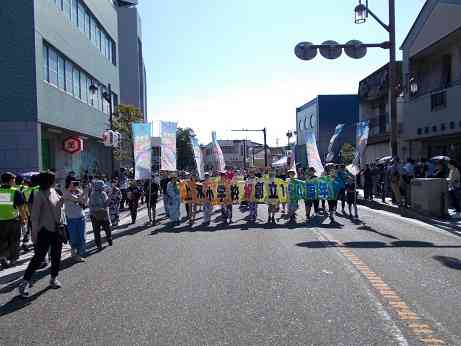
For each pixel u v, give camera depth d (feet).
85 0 101.81
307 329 18.62
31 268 25.16
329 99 186.60
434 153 97.09
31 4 69.36
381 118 124.77
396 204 67.82
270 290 24.48
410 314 20.34
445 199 53.83
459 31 80.69
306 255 33.91
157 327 19.19
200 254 35.22
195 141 65.72
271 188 56.95
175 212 55.47
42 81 72.90
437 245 37.58
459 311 20.75
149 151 58.34
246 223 55.52
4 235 32.83
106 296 24.16
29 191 38.91
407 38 100.48
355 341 17.29
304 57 66.03
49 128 83.71
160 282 26.66
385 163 80.02
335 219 57.36
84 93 102.32
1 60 69.15
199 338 17.85
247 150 380.17
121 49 206.28
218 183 57.16
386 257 32.83
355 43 66.18
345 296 23.21
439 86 94.94
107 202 40.40
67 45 87.66
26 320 20.77
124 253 36.86
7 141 69.56
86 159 111.65
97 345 17.43
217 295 23.70
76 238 34.50
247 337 17.87
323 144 185.98
